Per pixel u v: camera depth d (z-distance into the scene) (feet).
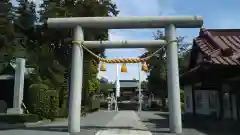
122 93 185.78
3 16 86.22
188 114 80.12
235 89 54.24
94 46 44.21
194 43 65.31
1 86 77.15
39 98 60.39
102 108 151.02
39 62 74.43
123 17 43.42
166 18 42.88
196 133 40.86
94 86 101.91
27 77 69.72
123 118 71.51
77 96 42.16
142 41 43.96
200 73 48.83
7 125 50.88
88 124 54.34
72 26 44.14
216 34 61.82
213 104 66.23
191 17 42.78
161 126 50.62
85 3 77.05
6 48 84.99
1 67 81.71
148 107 145.18
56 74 72.18
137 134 39.17
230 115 57.82
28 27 86.89
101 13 78.74
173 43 42.70
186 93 89.04
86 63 86.02
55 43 84.64
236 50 51.01
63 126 50.19
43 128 46.70
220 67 43.57
